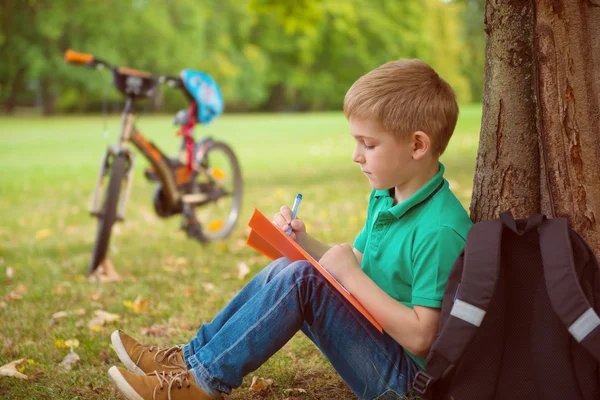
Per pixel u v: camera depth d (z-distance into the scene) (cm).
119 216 430
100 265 421
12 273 426
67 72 3572
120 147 435
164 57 3791
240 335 191
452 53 4659
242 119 2933
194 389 193
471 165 902
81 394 237
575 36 193
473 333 157
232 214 551
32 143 1673
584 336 147
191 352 202
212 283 395
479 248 160
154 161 471
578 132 193
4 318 335
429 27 4509
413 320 175
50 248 507
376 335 189
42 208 699
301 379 243
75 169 1091
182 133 506
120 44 3672
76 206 709
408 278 185
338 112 4538
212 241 522
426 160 187
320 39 4278
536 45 193
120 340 207
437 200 183
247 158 1204
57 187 863
